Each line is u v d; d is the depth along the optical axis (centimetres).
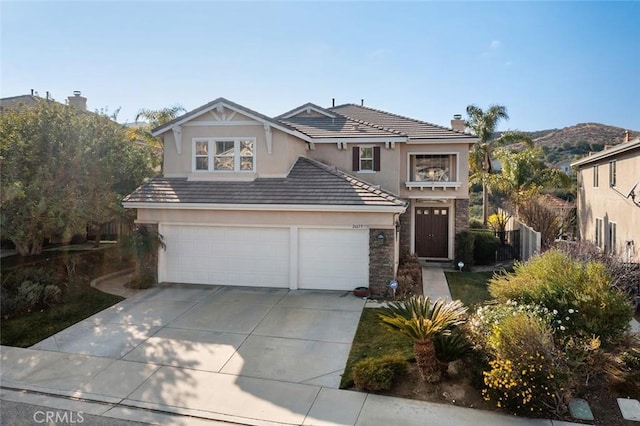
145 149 2025
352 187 1487
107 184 1611
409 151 1989
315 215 1427
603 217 2281
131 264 1778
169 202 1492
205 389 767
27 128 1416
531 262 1066
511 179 2962
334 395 741
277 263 1472
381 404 706
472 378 739
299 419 665
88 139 1550
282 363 872
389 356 827
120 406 712
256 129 1617
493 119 3238
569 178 3003
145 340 1003
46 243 1928
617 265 1241
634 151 1816
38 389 773
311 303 1282
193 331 1059
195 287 1477
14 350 955
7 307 1169
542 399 670
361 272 1409
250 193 1504
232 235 1500
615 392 723
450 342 770
